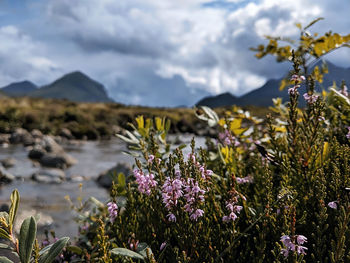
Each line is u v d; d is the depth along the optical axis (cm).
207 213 201
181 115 3656
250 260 181
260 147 231
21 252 150
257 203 210
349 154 211
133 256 158
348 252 151
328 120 290
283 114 332
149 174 209
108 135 2927
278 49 335
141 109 4362
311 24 314
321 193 173
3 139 2128
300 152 222
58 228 530
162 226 208
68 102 4688
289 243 148
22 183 1012
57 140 2428
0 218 159
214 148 325
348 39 298
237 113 335
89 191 920
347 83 293
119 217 211
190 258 173
